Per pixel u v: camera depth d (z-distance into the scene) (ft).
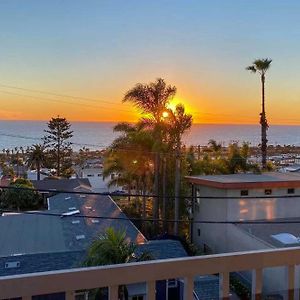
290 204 62.03
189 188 73.20
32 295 6.11
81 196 86.38
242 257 7.17
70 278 6.29
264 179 63.16
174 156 75.00
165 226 74.79
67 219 65.67
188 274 6.86
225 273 7.07
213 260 7.01
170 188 74.79
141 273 6.64
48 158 175.63
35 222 64.59
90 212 70.69
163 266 6.75
